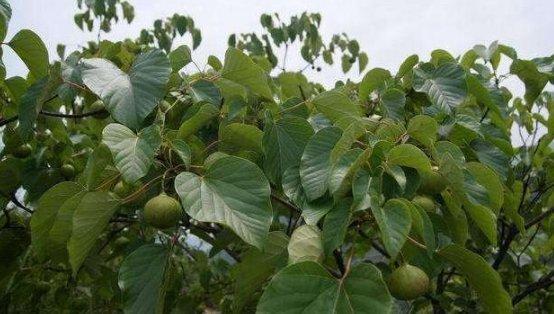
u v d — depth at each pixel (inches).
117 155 20.2
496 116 32.9
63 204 22.0
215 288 57.0
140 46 39.6
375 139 21.7
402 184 20.3
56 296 45.7
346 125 25.1
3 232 35.2
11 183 36.4
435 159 22.7
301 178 21.9
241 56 27.7
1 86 35.3
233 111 27.7
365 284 16.3
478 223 22.2
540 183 43.9
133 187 27.2
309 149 22.5
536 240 52.9
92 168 21.5
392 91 30.1
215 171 20.2
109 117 32.9
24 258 43.9
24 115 26.6
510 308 19.3
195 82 29.3
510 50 35.4
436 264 23.3
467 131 29.4
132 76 24.2
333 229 19.5
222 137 26.2
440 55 33.7
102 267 39.8
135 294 20.8
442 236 29.0
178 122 31.3
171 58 31.6
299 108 29.8
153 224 21.7
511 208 28.4
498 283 19.0
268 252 21.0
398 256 22.7
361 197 19.1
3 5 25.3
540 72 35.0
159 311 20.7
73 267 22.5
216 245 30.8
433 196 26.0
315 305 16.2
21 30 26.5
